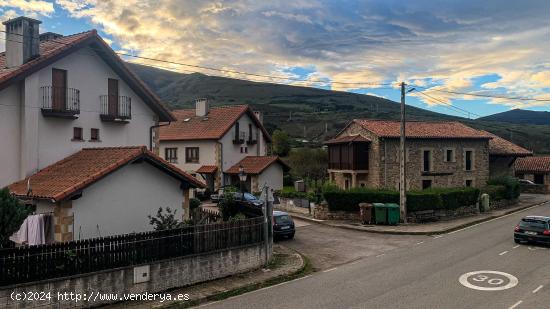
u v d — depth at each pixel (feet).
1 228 37.01
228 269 47.75
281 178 139.44
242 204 69.87
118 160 50.72
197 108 150.82
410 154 117.80
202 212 71.56
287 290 42.91
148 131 72.74
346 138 123.13
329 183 110.73
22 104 55.93
